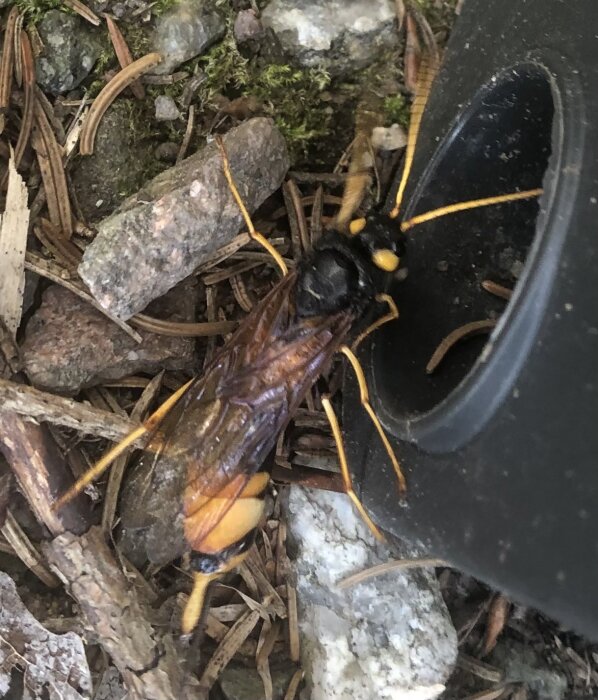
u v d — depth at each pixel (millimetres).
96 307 58
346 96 66
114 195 62
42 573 57
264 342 53
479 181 51
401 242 53
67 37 61
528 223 52
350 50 65
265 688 58
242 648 59
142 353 59
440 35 66
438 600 60
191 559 51
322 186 65
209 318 62
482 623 62
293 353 53
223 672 58
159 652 54
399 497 48
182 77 64
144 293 56
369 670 58
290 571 60
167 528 57
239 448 51
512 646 62
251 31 64
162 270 55
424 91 56
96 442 59
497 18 49
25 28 61
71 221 60
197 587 52
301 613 60
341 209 58
